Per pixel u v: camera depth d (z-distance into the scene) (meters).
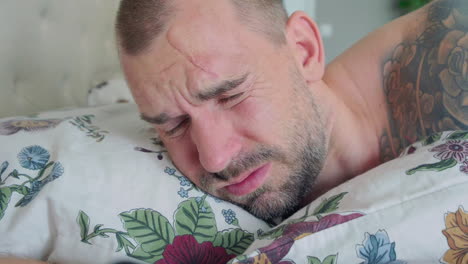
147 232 0.57
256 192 0.65
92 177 0.60
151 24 0.61
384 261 0.46
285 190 0.66
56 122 0.75
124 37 0.64
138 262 0.54
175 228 0.58
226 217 0.63
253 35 0.65
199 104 0.60
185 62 0.59
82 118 0.80
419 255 0.46
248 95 0.63
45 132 0.70
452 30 0.72
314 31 0.76
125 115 0.89
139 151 0.68
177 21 0.61
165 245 0.57
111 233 0.56
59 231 0.57
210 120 0.61
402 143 0.75
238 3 0.65
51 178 0.60
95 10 1.40
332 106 0.77
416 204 0.48
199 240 0.59
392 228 0.47
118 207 0.58
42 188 0.59
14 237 0.58
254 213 0.66
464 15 0.72
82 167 0.61
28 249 0.59
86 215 0.57
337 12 2.63
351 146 0.78
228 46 0.62
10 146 0.66
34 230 0.58
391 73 0.80
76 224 0.57
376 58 0.83
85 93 1.39
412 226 0.47
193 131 0.62
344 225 0.49
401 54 0.79
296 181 0.67
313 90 0.75
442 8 0.77
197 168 0.64
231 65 0.61
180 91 0.60
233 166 0.62
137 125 0.80
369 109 0.81
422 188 0.50
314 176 0.72
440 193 0.48
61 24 1.25
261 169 0.64
